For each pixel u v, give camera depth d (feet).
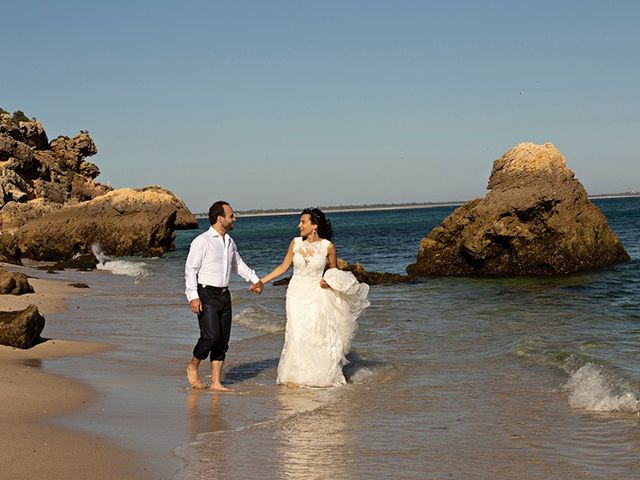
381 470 16.69
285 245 182.39
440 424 21.02
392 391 25.67
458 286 67.62
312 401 24.25
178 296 63.16
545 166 78.95
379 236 206.18
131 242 153.07
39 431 18.74
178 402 23.71
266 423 20.92
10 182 198.70
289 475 16.17
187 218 193.26
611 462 17.29
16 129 227.81
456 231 81.20
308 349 27.20
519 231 77.05
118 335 39.96
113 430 19.33
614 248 79.41
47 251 154.51
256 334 40.40
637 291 58.54
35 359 30.68
